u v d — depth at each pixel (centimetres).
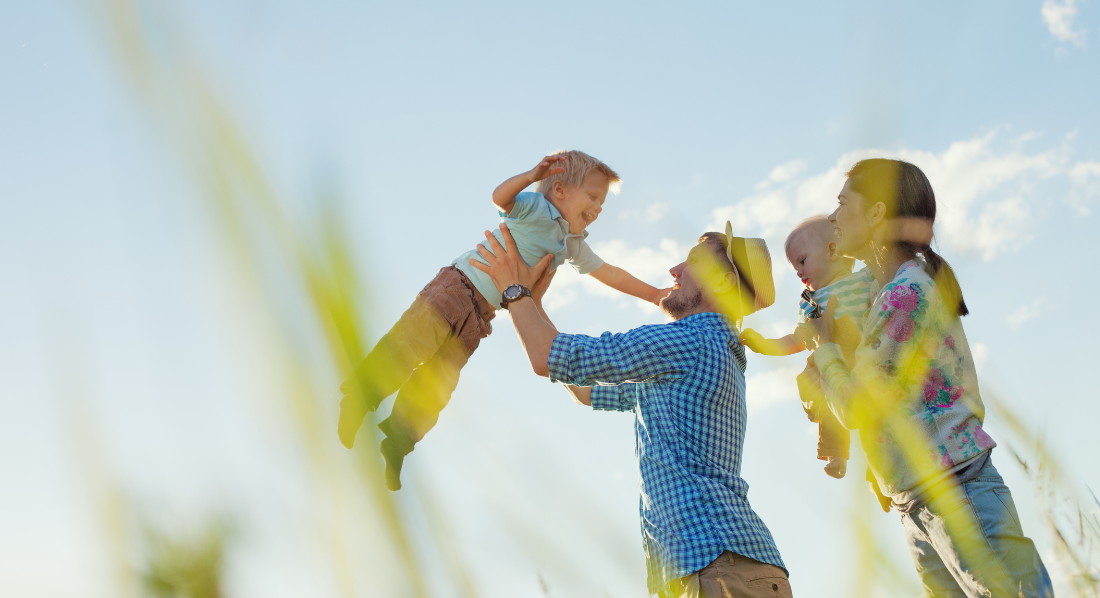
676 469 266
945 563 226
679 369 273
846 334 276
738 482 270
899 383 142
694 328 284
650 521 268
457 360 315
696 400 272
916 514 230
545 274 336
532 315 287
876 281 269
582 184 359
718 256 278
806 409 273
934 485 220
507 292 291
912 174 242
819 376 256
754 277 276
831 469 272
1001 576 208
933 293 231
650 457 272
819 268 345
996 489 222
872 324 231
